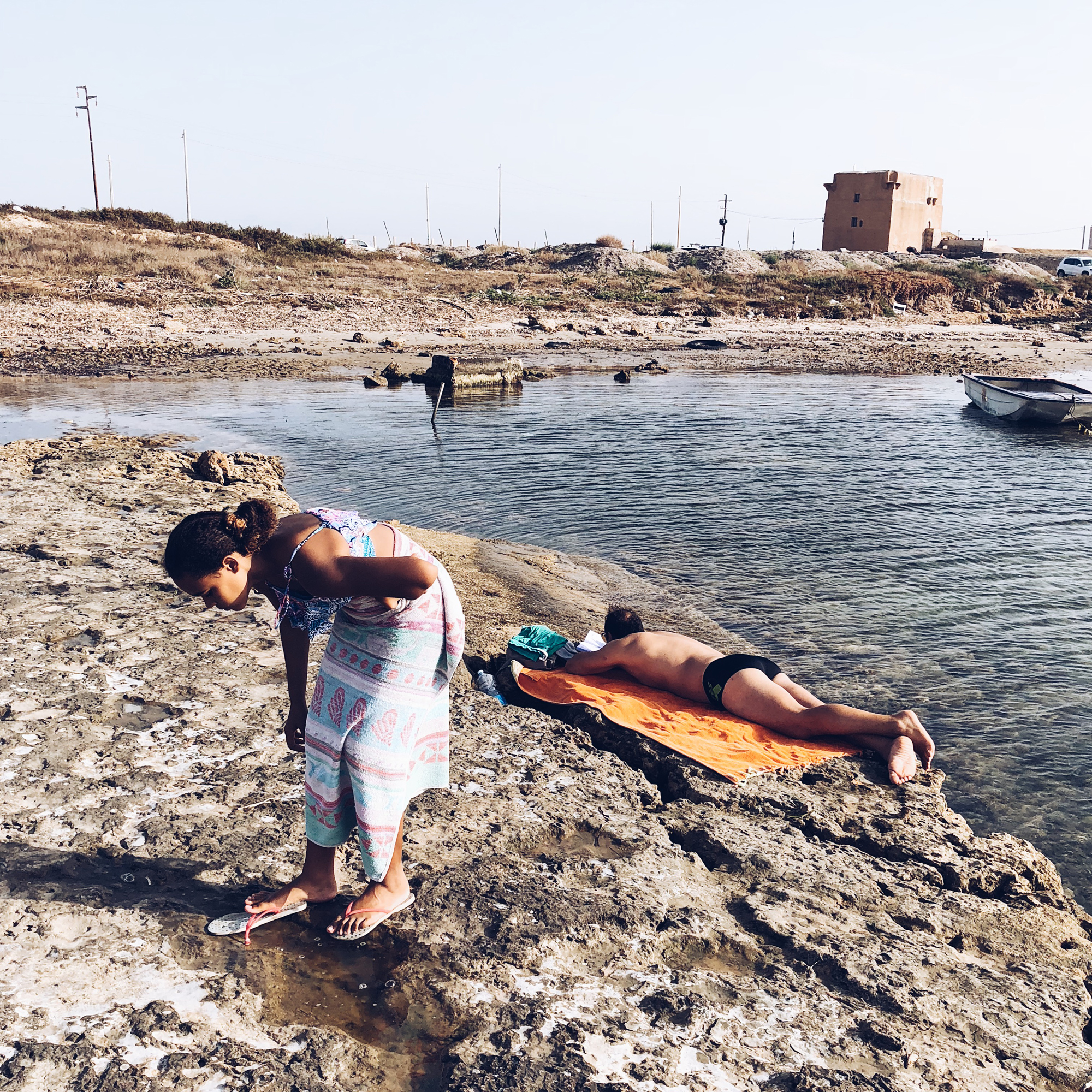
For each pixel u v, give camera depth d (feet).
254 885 11.35
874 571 30.86
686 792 14.87
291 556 9.24
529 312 139.03
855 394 79.92
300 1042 8.92
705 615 26.43
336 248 185.98
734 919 11.44
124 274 127.75
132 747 14.58
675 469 47.34
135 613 20.48
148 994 9.39
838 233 297.12
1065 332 160.97
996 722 20.16
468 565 30.14
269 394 71.05
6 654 17.76
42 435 51.16
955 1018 9.86
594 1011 9.51
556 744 16.06
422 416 62.75
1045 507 40.45
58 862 11.43
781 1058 9.02
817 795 15.01
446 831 12.78
